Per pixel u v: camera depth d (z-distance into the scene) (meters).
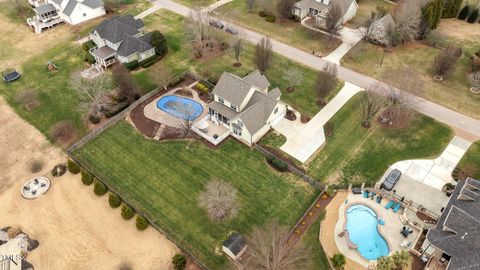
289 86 67.69
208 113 61.31
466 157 53.53
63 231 45.91
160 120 61.03
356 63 73.25
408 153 54.56
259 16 89.75
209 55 76.50
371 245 43.47
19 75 72.31
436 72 68.25
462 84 67.00
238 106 56.59
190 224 46.25
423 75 69.44
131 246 44.16
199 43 76.12
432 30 81.12
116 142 57.69
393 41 76.19
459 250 37.94
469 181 45.12
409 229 44.00
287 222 46.00
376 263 40.97
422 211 45.91
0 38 84.56
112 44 74.75
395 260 39.06
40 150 57.28
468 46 77.12
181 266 41.00
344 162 53.47
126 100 64.25
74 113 63.06
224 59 75.25
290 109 62.28
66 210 48.31
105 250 43.81
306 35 82.12
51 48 80.50
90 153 56.16
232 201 46.91
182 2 97.19
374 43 78.75
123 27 76.94
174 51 78.00
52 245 44.50
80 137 59.06
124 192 50.38
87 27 87.19
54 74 72.56
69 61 76.12
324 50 77.38
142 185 51.22
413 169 52.16
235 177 51.75
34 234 45.72
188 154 55.34
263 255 41.53
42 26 85.81
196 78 69.38
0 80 72.00
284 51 77.31
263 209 47.56
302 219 45.59
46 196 50.19
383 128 58.59
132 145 57.09
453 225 39.94
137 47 73.56
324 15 83.38
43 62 76.19
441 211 46.50
